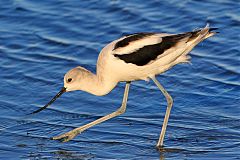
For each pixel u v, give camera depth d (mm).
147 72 13445
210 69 15930
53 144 13406
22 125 14055
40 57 16688
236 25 17469
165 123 13398
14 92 15297
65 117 14375
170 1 18500
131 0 18656
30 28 17875
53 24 17969
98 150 13195
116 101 14938
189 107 14562
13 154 13070
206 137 13461
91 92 13531
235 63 16109
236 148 13039
